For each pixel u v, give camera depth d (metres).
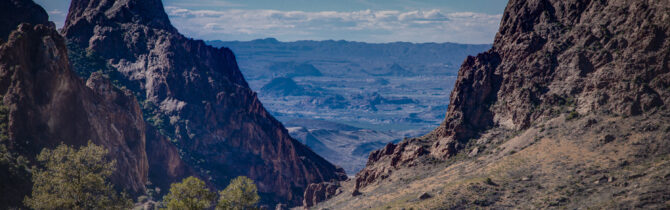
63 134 192.25
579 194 133.25
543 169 151.00
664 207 115.25
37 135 182.12
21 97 180.12
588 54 187.12
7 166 158.38
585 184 136.88
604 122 162.75
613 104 168.00
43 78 188.88
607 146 150.75
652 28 170.50
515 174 154.00
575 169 144.75
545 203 133.62
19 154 171.00
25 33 188.25
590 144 154.88
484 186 149.62
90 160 125.75
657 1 172.75
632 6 181.75
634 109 162.38
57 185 121.69
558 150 159.00
